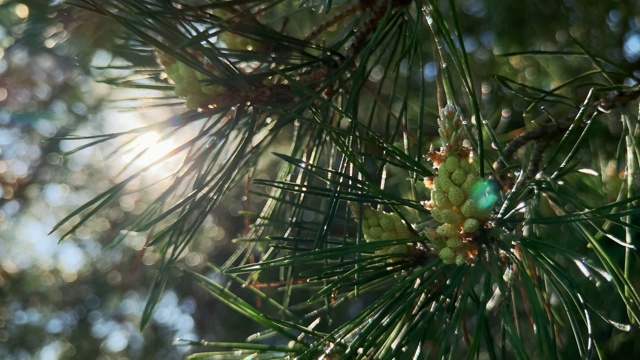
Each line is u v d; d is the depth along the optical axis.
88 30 0.52
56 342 1.48
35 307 1.48
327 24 0.52
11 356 1.46
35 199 1.35
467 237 0.43
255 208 1.20
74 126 1.10
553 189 0.45
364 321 0.46
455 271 0.43
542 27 0.84
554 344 0.42
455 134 0.43
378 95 0.52
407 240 0.44
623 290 0.43
